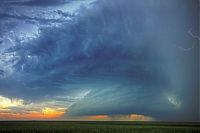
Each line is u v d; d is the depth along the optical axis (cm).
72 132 1773
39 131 1784
